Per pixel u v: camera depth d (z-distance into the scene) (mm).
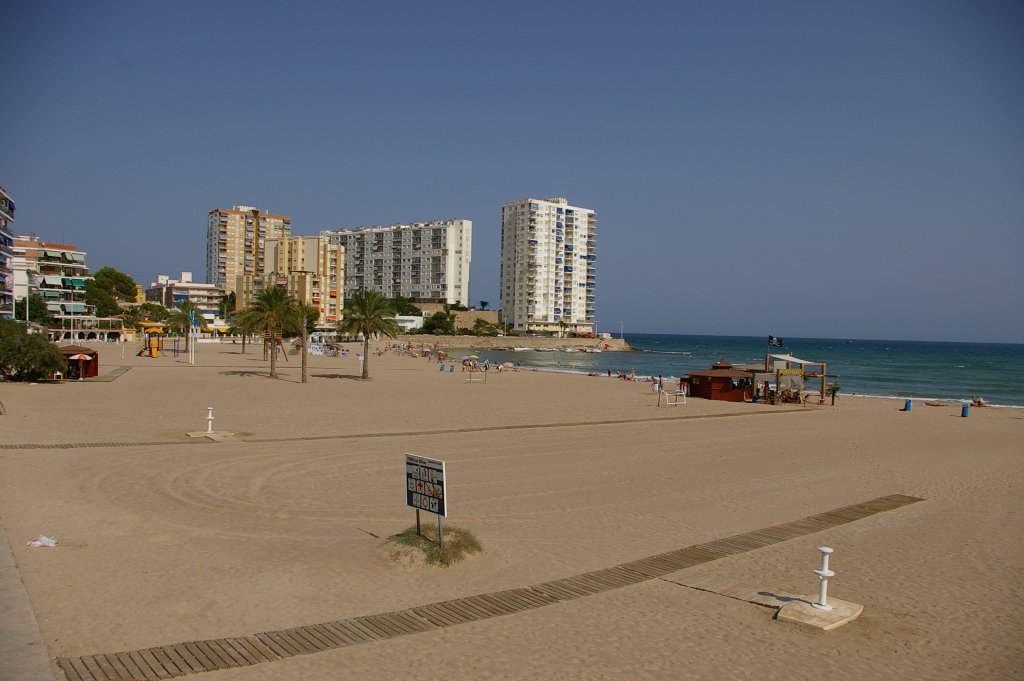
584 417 36344
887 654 9305
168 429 27109
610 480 20562
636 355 184750
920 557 13734
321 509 16188
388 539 13273
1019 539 15203
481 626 9812
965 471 23500
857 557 13609
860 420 38844
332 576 11594
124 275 167750
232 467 20328
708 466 23219
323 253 169625
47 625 9258
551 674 8406
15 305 99500
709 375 49562
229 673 8188
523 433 29625
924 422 38688
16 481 17203
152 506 15703
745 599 11156
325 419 32312
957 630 10188
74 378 48781
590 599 11000
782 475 21953
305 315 57344
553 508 17062
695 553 13625
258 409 35281
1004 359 170000
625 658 8922
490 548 13453
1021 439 32250
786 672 8680
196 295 198750
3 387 41188
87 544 12711
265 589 10883
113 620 9516
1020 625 10438
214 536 13664
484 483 19672
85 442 23203
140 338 135750
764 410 42750
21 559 11711
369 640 9242
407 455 13289
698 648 9305
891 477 22125
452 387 56000
